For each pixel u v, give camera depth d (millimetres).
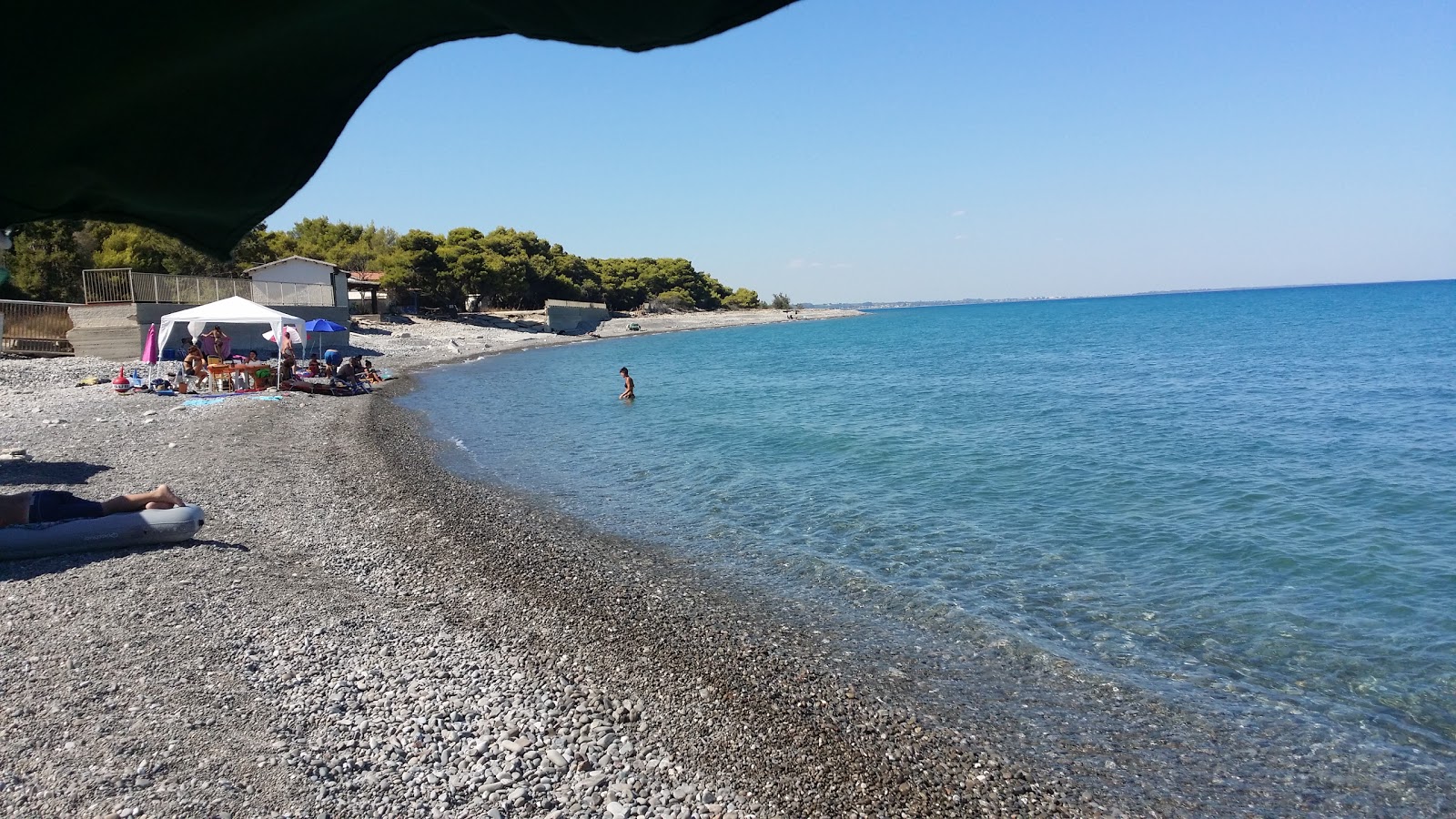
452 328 69562
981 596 10461
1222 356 50938
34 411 19953
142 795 5203
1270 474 17656
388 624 8469
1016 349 64125
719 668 8203
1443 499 15180
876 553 12250
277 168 1495
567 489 16484
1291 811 6180
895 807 6133
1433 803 6254
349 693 6867
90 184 1440
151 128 1344
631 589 10438
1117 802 6277
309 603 8641
